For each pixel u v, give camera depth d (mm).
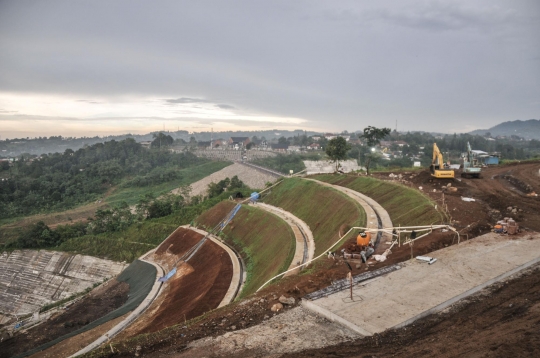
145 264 74188
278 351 19656
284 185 88000
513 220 36125
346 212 54656
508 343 17297
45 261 88125
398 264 29391
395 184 60875
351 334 20703
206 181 154500
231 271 55875
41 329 56781
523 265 27188
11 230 111625
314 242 53969
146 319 45500
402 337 19719
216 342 21328
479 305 22438
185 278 60125
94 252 87875
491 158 82375
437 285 25094
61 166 179750
